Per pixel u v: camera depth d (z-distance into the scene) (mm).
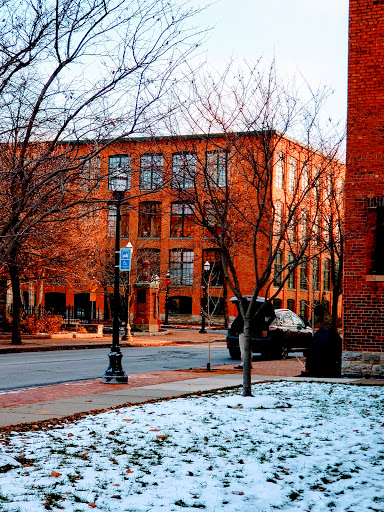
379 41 16609
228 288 58031
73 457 7809
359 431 9422
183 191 12672
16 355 25672
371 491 6566
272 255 12758
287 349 24969
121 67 7680
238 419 10320
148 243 60594
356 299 16688
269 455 7988
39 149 10789
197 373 18891
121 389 14727
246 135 14836
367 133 16609
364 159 16609
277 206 32219
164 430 9430
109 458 7773
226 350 30562
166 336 42125
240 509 5953
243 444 8570
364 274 16594
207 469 7340
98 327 38250
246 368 12703
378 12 16641
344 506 6105
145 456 7906
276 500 6223
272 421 10164
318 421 10211
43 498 6133
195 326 56531
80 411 11422
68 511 5805
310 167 17406
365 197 16547
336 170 23203
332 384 15117
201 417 10477
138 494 6383
